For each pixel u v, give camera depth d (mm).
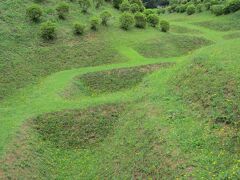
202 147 13539
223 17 42531
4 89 22156
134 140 15586
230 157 12477
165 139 14547
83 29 30375
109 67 25438
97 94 22438
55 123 17766
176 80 19656
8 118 17875
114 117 18422
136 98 19641
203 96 16625
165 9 57219
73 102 19766
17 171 14195
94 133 17500
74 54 27453
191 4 51594
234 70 17062
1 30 27219
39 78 24156
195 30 39000
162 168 13117
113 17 35531
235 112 14555
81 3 34750
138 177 13375
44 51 27000
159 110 17250
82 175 15047
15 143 15555
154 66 25562
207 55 20094
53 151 16438
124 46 30203
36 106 19438
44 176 14773
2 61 24453
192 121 15500
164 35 33875
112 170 14516
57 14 31906
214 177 11656
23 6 31266
